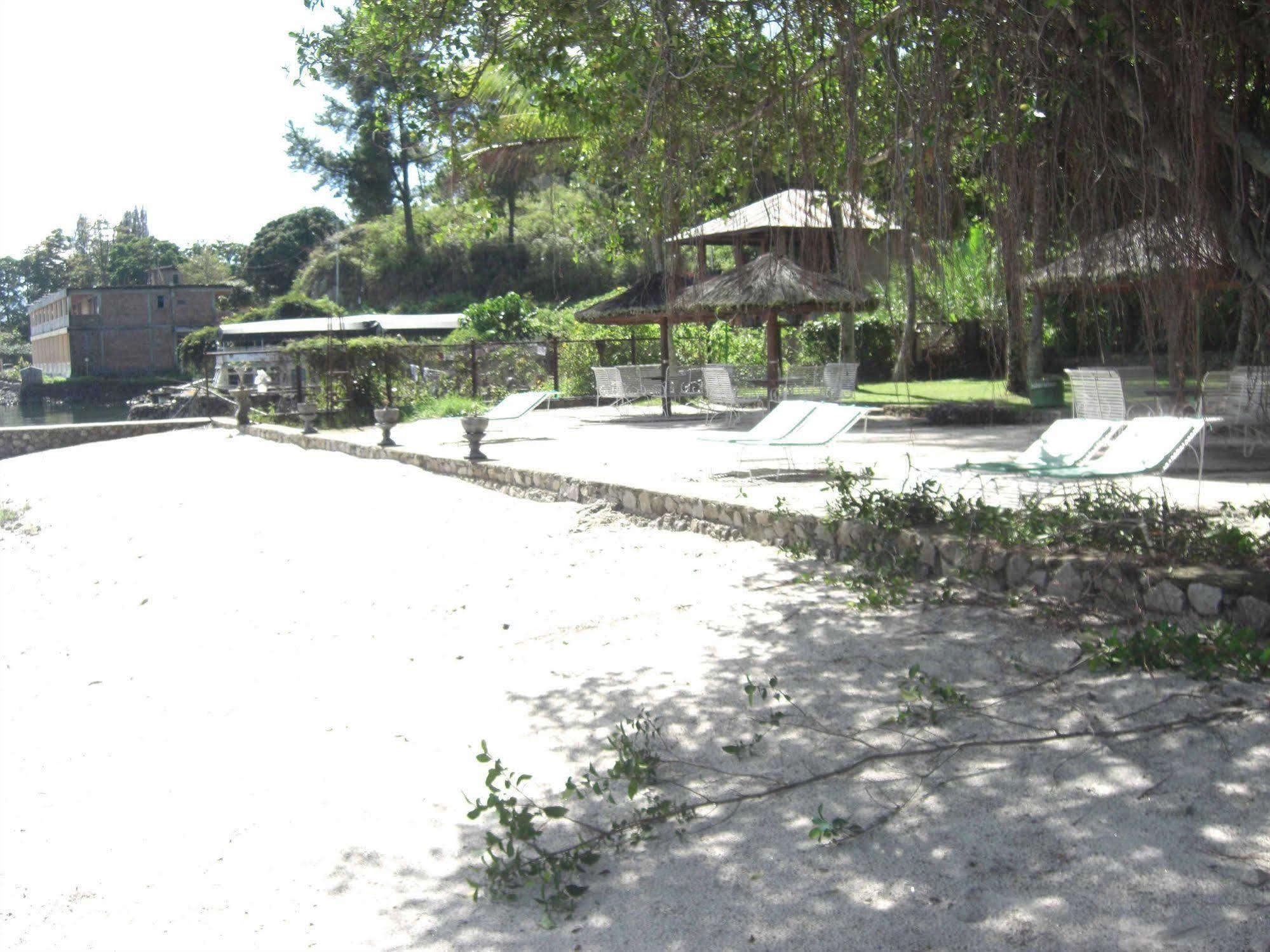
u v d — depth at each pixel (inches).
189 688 265.0
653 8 272.4
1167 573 213.6
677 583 303.4
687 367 813.9
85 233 4906.5
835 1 246.1
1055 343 903.1
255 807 185.3
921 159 238.4
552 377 1021.8
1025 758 163.3
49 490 665.0
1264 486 348.2
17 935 147.4
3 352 4224.9
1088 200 239.6
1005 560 249.3
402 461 611.2
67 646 322.3
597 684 225.6
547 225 2440.9
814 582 283.0
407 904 147.2
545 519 420.2
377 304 2647.6
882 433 629.9
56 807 194.9
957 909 126.9
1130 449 278.5
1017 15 231.1
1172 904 121.9
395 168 2657.5
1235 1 221.9
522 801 173.3
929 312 785.6
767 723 189.9
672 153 307.4
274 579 381.1
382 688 246.2
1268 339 246.4
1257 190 228.5
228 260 4453.7
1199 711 169.9
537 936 134.0
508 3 292.7
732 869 143.4
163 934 144.7
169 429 967.6
